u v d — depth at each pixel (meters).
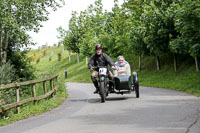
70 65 69.56
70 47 59.47
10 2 18.66
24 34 18.22
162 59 36.00
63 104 12.77
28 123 8.16
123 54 37.16
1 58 18.62
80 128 6.80
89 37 44.41
